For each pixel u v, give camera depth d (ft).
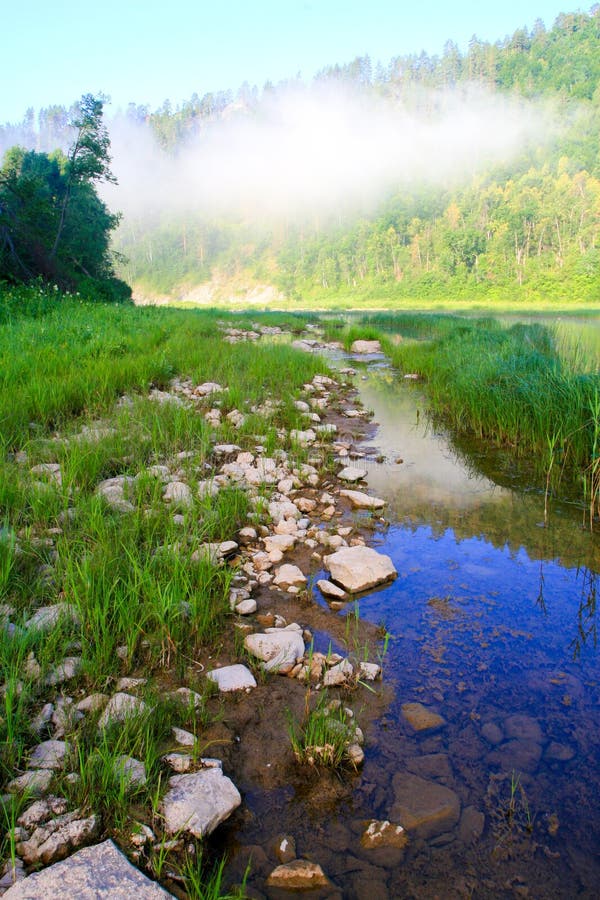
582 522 20.22
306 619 14.33
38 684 10.62
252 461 24.39
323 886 7.95
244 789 9.44
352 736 10.39
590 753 10.34
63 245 114.52
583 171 339.16
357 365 57.93
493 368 35.78
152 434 23.48
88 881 7.23
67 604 12.48
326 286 406.00
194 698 10.83
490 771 9.95
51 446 21.17
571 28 607.37
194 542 15.74
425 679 12.25
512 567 17.07
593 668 12.62
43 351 35.58
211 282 506.89
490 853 8.52
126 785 8.70
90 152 113.50
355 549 17.04
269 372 40.88
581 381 27.17
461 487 23.58
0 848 7.73
